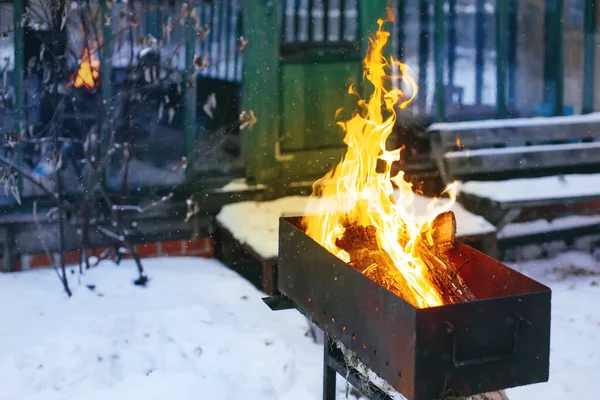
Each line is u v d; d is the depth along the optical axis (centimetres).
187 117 701
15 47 650
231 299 629
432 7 771
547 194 734
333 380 452
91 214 668
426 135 779
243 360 534
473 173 795
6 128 655
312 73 737
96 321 566
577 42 818
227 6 704
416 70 774
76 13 655
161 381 490
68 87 636
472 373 343
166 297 625
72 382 494
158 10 684
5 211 658
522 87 811
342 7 741
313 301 410
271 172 732
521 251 782
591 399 526
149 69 681
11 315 584
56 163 623
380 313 353
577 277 743
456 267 421
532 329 350
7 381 493
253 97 719
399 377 343
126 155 639
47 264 674
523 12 800
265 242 652
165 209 702
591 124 809
